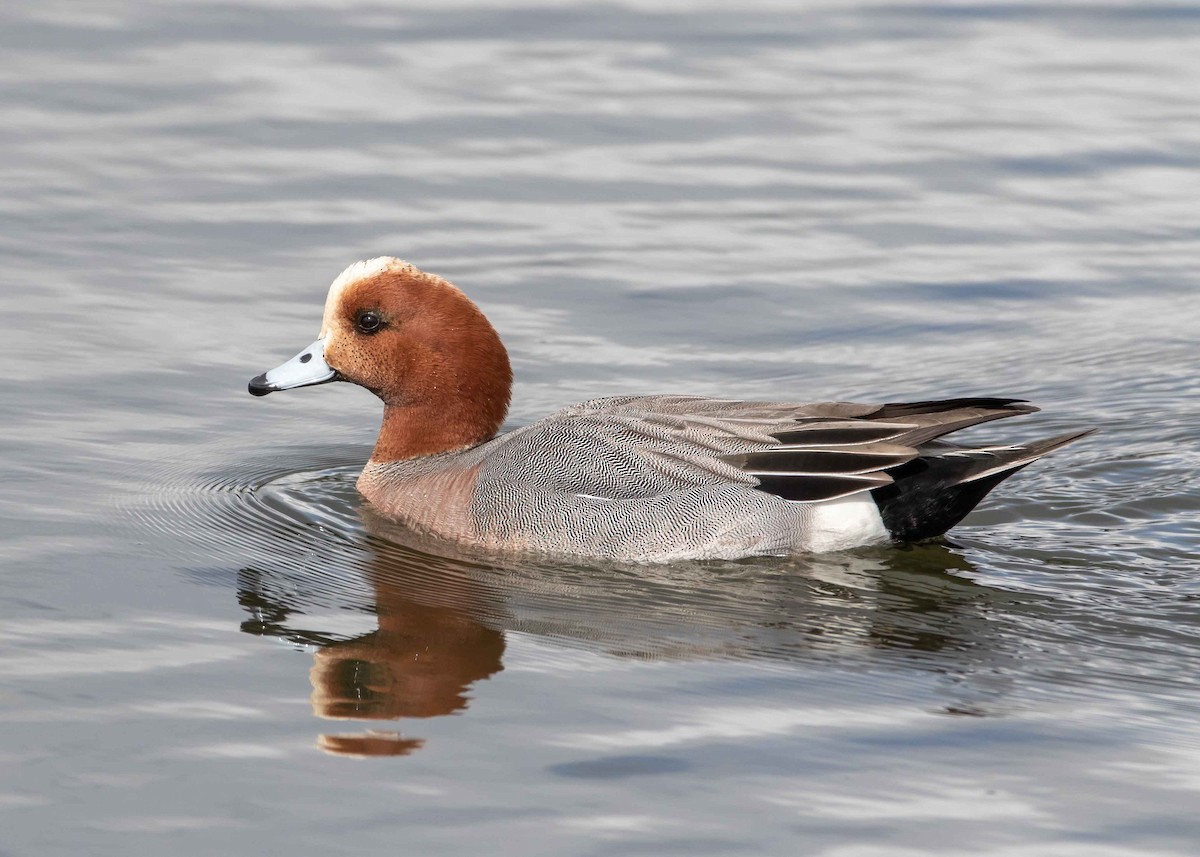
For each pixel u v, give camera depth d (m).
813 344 17.22
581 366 16.56
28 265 18.16
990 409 12.34
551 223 19.61
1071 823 8.44
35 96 22.31
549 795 8.65
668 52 24.42
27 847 8.10
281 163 20.86
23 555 11.91
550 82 23.31
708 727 9.41
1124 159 21.33
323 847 8.16
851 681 10.13
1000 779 8.85
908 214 20.03
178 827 8.30
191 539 12.56
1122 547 12.79
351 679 10.02
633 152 21.44
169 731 9.25
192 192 20.05
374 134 21.67
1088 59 24.33
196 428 15.16
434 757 9.03
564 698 9.80
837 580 12.05
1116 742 9.29
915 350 17.12
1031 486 14.10
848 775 8.88
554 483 12.67
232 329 17.09
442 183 20.50
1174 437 15.09
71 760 8.88
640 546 12.41
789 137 21.91
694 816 8.46
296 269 18.39
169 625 10.80
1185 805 8.61
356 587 11.78
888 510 12.45
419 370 13.62
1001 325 17.67
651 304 17.92
